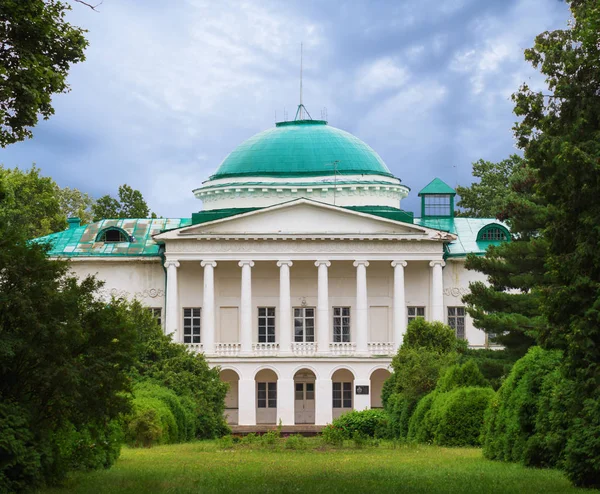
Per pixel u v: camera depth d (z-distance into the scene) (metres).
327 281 74.25
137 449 42.06
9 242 26.77
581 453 26.58
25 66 30.58
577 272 27.39
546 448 31.03
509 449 33.94
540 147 30.12
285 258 73.81
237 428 68.12
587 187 27.28
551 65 31.19
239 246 73.94
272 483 27.14
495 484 26.94
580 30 30.94
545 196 29.11
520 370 34.53
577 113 30.00
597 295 26.81
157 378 55.28
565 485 26.80
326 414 73.12
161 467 32.28
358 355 73.69
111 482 27.44
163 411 46.75
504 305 53.53
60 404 26.97
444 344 59.28
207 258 73.75
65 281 28.16
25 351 25.88
